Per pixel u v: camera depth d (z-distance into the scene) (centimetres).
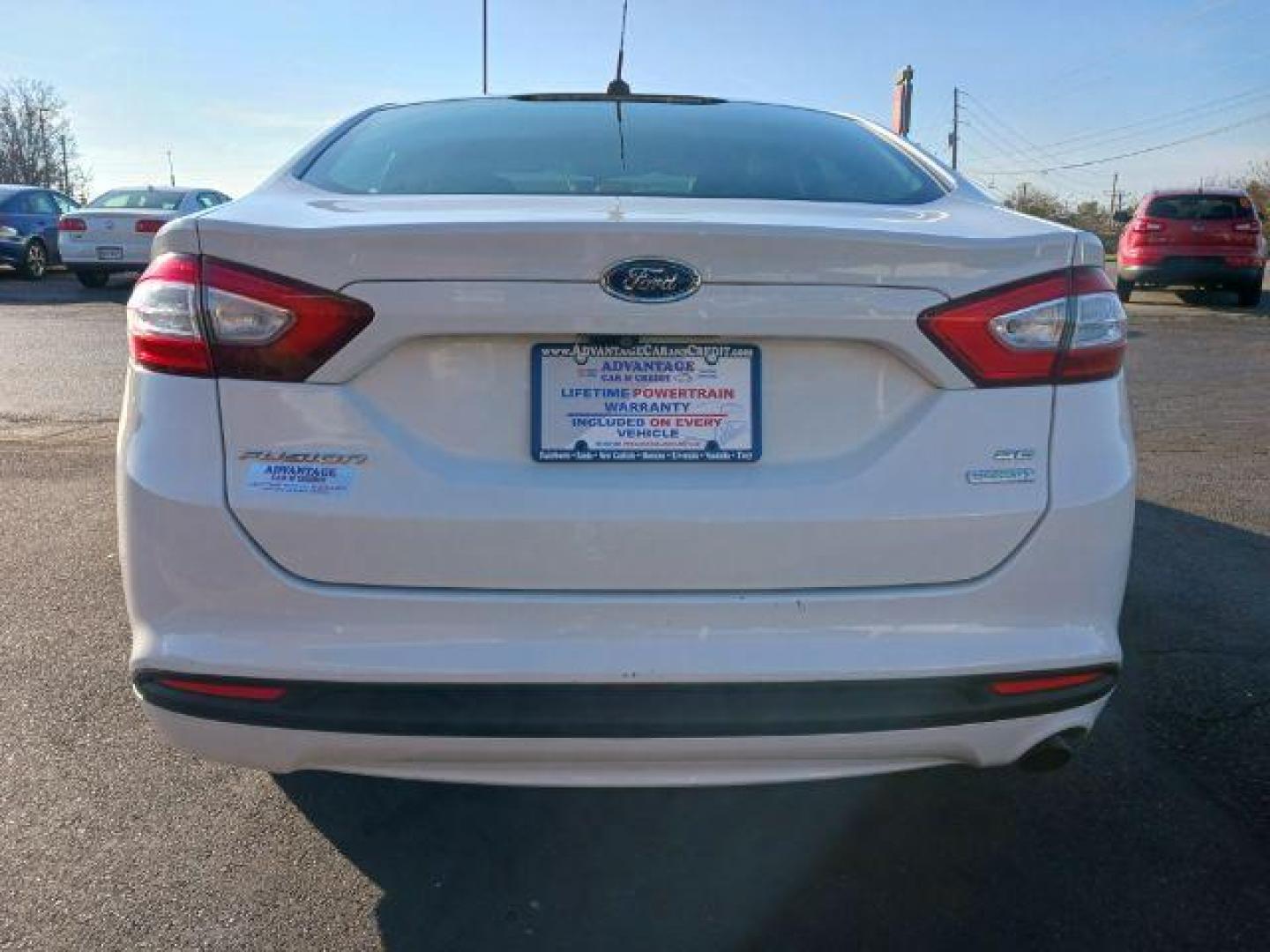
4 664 342
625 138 288
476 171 264
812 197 257
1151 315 1411
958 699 210
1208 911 235
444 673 201
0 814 264
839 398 210
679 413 208
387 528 201
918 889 242
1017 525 210
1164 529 490
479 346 205
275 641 204
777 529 204
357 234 199
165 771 284
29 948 219
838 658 205
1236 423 738
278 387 203
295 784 280
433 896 239
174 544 204
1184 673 343
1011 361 210
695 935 227
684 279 201
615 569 204
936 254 206
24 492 534
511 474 205
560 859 253
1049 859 253
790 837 262
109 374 875
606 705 203
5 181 5784
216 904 234
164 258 208
